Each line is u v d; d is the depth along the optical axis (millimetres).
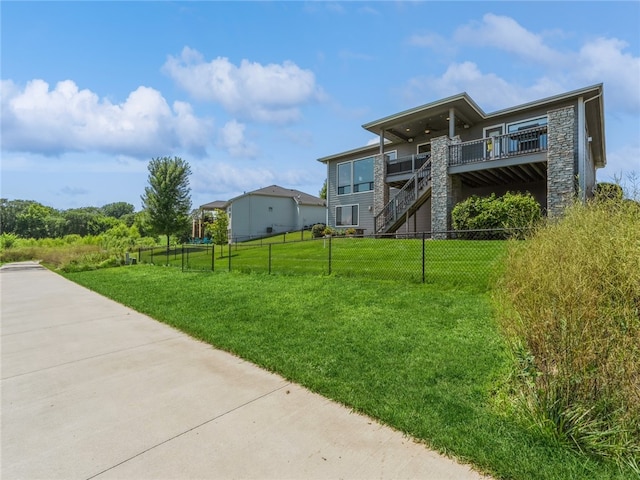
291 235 27984
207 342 4215
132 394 2857
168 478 1829
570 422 1952
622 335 1898
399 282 6543
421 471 1809
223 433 2240
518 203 10062
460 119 13758
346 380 2887
